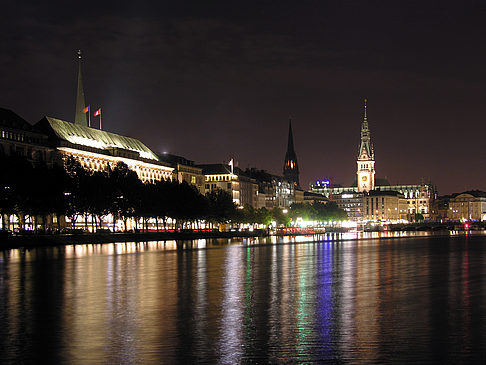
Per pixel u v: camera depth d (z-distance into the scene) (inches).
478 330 2011.6
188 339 1900.8
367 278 3511.3
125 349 1786.4
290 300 2630.4
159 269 3993.6
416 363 1640.0
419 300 2625.5
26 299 2645.2
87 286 3083.2
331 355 1718.8
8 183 6604.3
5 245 6333.7
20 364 1647.4
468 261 4881.9
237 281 3331.7
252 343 1849.2
